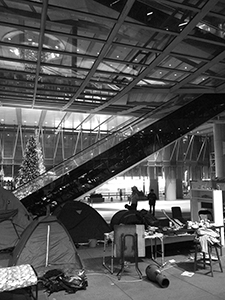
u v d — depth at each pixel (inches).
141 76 488.4
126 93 600.1
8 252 290.0
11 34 355.6
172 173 1216.2
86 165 554.9
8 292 193.3
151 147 596.4
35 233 235.5
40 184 526.0
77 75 498.6
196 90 600.7
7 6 296.5
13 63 443.5
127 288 202.4
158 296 186.7
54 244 239.6
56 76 489.1
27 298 185.8
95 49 402.9
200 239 235.0
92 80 518.0
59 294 192.5
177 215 353.4
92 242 327.3
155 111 680.4
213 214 321.4
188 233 275.6
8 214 310.7
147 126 603.8
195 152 1432.1
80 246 329.4
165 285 205.9
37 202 511.2
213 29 348.2
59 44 386.9
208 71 496.1
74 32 355.9
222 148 1018.1
